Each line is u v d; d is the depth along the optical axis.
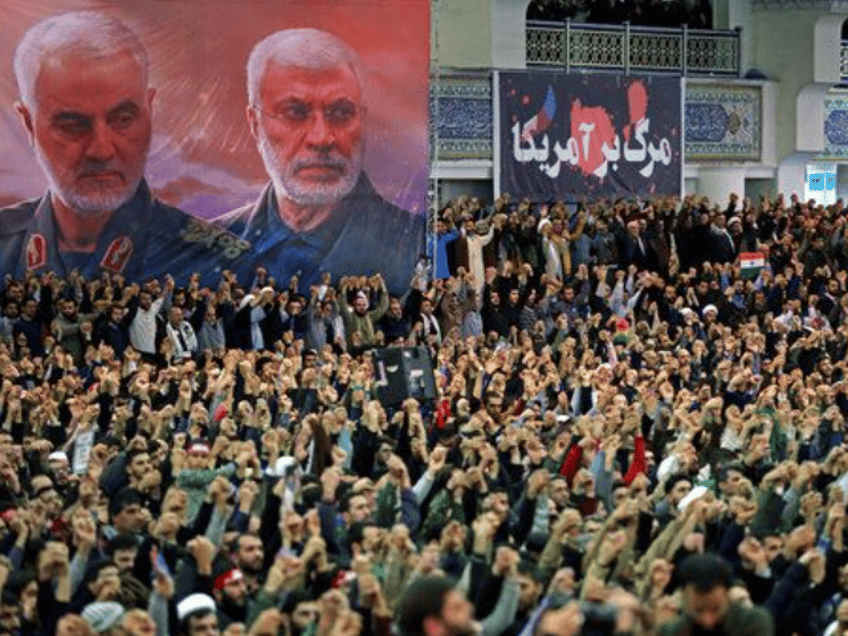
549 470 42.06
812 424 49.03
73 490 38.12
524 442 43.06
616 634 20.64
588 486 38.19
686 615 20.48
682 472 42.56
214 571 31.05
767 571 32.28
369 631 28.48
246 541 31.55
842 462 40.94
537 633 21.72
